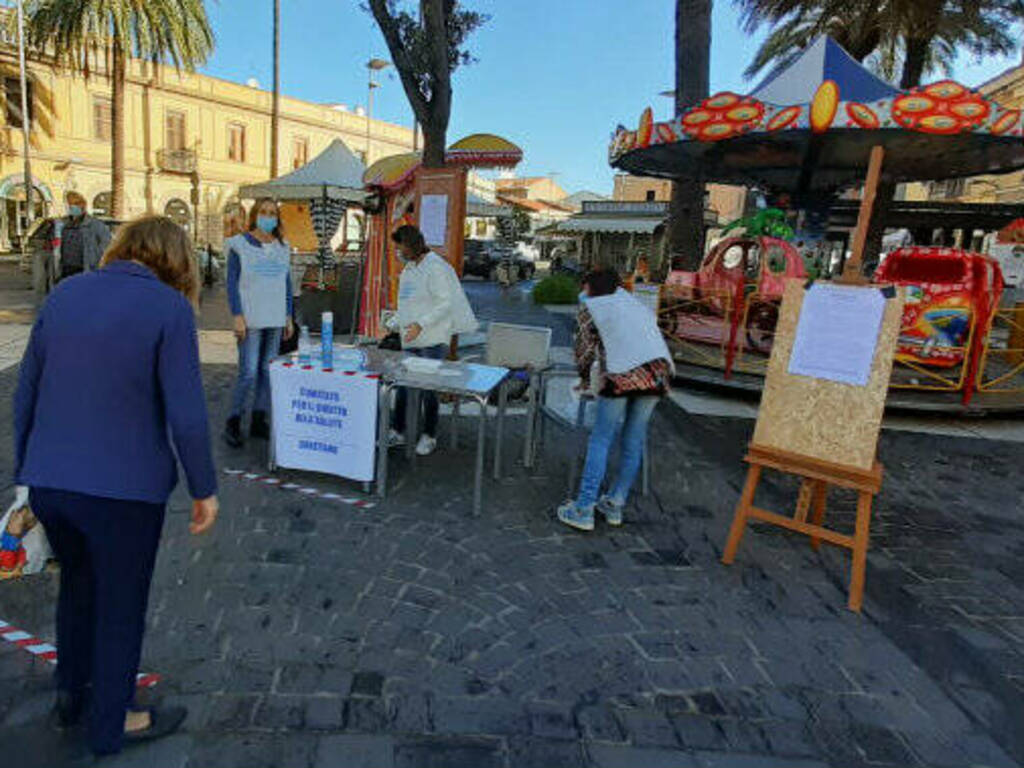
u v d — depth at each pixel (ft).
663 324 32.63
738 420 22.11
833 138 26.86
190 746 7.14
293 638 9.14
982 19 51.83
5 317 35.45
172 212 105.29
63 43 73.51
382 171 28.81
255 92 111.86
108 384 6.23
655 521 13.82
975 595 11.55
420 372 14.23
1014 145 26.50
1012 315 33.71
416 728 7.62
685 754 7.48
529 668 8.82
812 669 9.18
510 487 15.07
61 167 92.94
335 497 13.94
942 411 23.13
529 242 122.31
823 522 14.29
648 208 106.73
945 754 7.72
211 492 6.72
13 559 6.88
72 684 7.13
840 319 11.22
